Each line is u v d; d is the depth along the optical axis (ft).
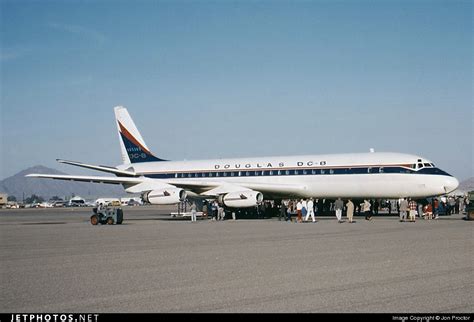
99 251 71.77
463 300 37.42
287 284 44.11
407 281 44.96
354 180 153.48
